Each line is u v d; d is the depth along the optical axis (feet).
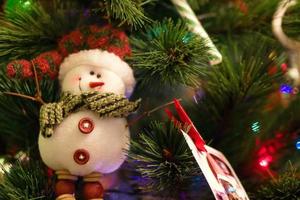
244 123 1.28
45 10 1.31
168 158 1.09
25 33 1.24
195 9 1.44
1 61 1.24
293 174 1.19
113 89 1.11
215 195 1.01
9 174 1.12
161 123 1.13
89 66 1.12
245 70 1.22
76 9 1.30
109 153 1.07
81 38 1.13
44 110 1.07
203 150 1.10
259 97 1.25
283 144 1.34
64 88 1.13
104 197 1.24
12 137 1.31
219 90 1.23
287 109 1.34
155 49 1.16
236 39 1.43
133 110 1.10
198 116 1.27
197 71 1.16
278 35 1.29
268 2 1.41
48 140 1.06
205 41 1.17
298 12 1.37
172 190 1.13
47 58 1.13
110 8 1.12
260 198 1.21
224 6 1.47
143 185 1.22
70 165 1.06
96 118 1.07
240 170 1.30
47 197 1.11
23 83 1.17
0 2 1.38
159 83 1.22
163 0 1.36
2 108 1.23
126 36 1.17
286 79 1.28
